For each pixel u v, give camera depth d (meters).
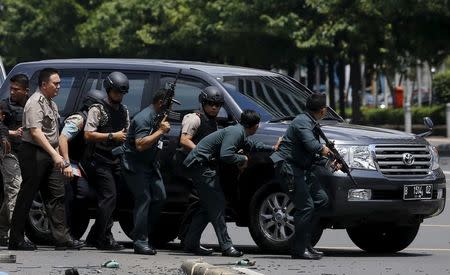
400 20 64.50
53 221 21.83
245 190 21.91
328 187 20.92
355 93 77.38
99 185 21.89
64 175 21.41
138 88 23.22
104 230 22.00
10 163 22.41
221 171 21.31
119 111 21.91
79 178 22.45
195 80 22.78
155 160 21.41
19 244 21.86
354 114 77.69
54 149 21.59
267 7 72.69
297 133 20.42
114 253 21.69
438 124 81.69
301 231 20.77
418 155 21.92
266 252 22.05
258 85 23.03
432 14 61.06
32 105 21.33
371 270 19.64
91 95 21.81
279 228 21.66
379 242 23.27
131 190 21.42
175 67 23.03
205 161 20.95
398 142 21.72
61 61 24.23
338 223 21.36
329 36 70.12
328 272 19.19
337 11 69.56
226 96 22.36
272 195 21.70
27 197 21.61
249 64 82.06
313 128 20.44
